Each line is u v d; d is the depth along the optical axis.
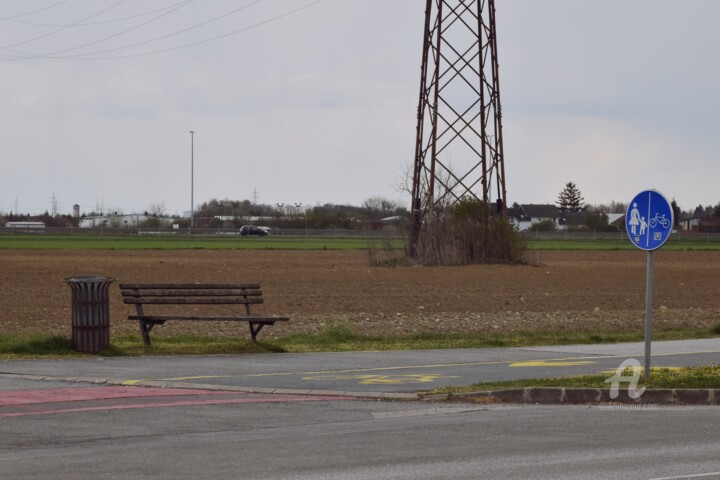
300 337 33.03
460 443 16.39
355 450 15.80
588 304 50.47
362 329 37.22
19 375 23.55
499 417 19.00
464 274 73.94
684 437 16.92
